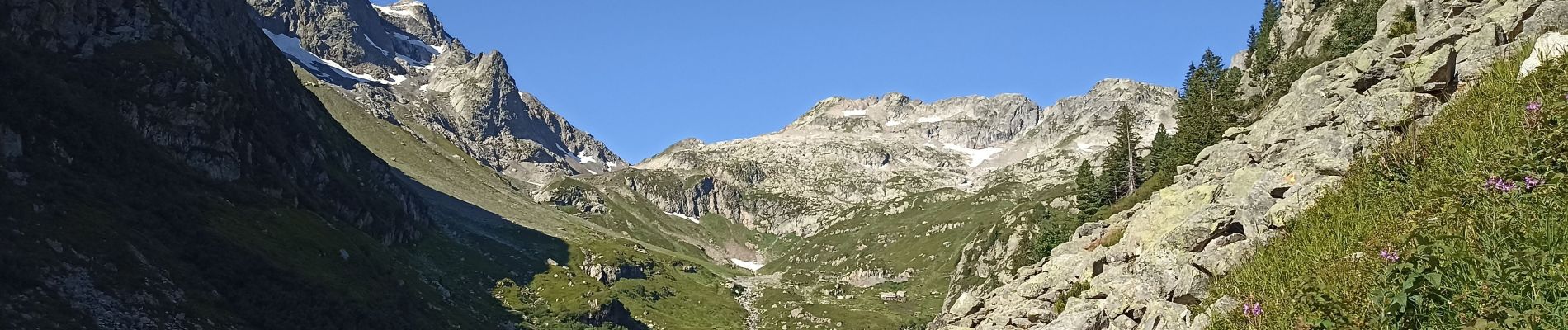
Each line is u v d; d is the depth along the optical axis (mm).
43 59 165750
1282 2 128125
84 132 151750
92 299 106562
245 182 198875
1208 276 27219
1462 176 23656
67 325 96688
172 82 190125
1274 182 29969
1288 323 22047
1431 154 26188
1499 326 17344
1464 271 18938
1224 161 39188
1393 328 19047
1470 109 27344
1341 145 30891
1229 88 103938
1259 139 39062
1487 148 24078
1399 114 30469
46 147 139000
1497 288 18016
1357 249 23500
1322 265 23750
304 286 155375
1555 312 16891
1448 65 30828
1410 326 18859
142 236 134250
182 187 168625
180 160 181375
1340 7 83375
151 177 160750
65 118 150750
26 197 120500
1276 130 37844
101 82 174125
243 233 166250
